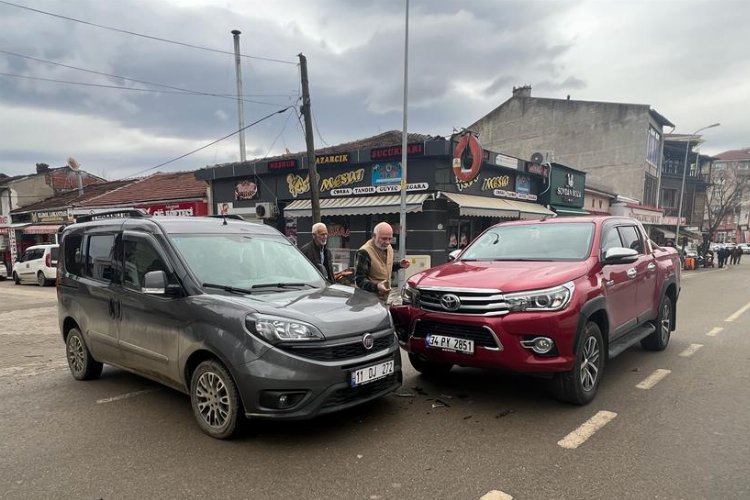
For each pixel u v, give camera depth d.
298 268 4.82
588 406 4.36
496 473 3.18
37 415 4.31
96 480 3.15
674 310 6.98
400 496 2.92
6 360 6.39
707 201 44.66
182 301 3.93
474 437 3.73
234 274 4.27
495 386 4.98
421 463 3.33
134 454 3.52
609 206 27.23
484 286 4.16
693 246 40.56
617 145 29.09
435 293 4.44
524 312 3.98
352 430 3.89
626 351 6.52
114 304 4.65
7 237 30.50
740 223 72.75
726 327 8.23
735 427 3.88
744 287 16.06
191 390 3.89
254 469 3.27
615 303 4.88
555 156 30.75
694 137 34.31
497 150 32.72
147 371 4.36
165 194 22.67
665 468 3.21
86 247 5.19
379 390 3.87
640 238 6.21
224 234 4.64
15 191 31.72
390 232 5.64
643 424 3.95
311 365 3.43
